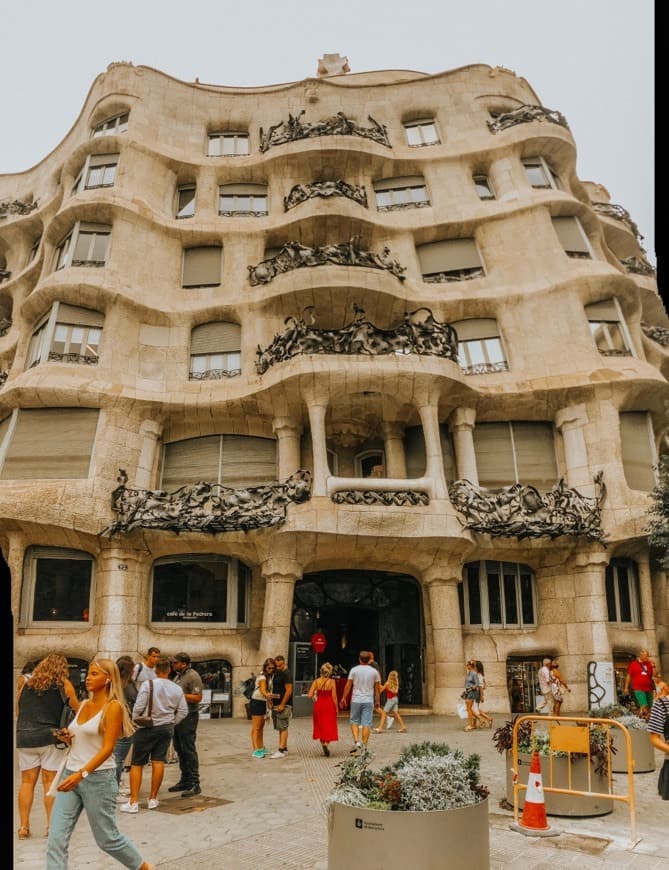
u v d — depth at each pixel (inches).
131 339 855.7
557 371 870.4
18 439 776.3
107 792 213.2
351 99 1091.3
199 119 1051.3
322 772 419.8
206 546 765.3
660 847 276.8
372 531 730.8
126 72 1037.8
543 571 849.5
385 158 1015.0
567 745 320.5
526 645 815.1
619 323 910.4
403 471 860.0
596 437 841.5
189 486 760.3
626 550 829.2
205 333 892.0
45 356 816.3
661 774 284.8
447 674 742.5
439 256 973.8
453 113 1083.3
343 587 862.5
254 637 789.2
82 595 756.6
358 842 220.5
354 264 872.3
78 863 259.6
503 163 1019.3
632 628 846.5
